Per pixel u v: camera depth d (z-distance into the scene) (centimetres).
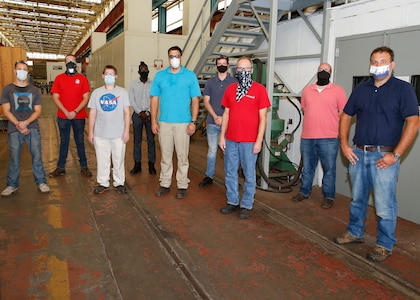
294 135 576
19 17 2198
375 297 254
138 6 1209
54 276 269
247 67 375
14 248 313
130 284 262
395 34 407
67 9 1817
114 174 480
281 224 385
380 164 294
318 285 268
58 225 365
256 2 548
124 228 363
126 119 464
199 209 425
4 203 426
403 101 286
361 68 452
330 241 344
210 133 498
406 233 369
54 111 1662
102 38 1945
